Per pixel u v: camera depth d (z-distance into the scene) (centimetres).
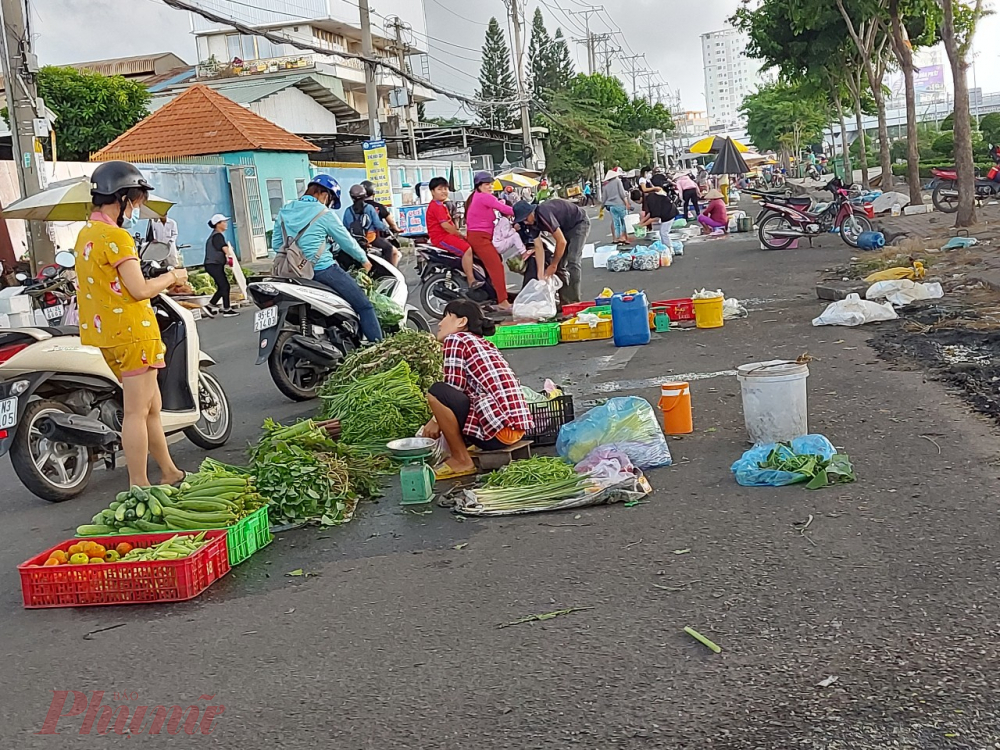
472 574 461
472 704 338
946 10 1897
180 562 460
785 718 309
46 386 670
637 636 377
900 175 4772
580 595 423
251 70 6094
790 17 3061
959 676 325
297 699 355
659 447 605
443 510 566
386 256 1470
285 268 931
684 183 3316
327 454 600
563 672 354
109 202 602
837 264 1661
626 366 946
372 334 953
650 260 1827
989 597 380
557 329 1128
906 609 377
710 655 356
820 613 381
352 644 397
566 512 538
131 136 3175
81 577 469
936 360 819
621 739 307
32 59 1639
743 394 625
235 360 1240
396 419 707
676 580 428
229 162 3094
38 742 340
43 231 1759
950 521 464
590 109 8131
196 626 432
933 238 1816
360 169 3912
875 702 314
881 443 604
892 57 3562
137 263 596
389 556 498
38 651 420
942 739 291
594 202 6794
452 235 1389
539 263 1253
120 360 605
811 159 10200
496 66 10212
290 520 557
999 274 1242
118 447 701
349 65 6538
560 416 673
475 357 627
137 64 7288
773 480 541
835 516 486
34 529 616
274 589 468
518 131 6500
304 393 922
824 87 4084
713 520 498
